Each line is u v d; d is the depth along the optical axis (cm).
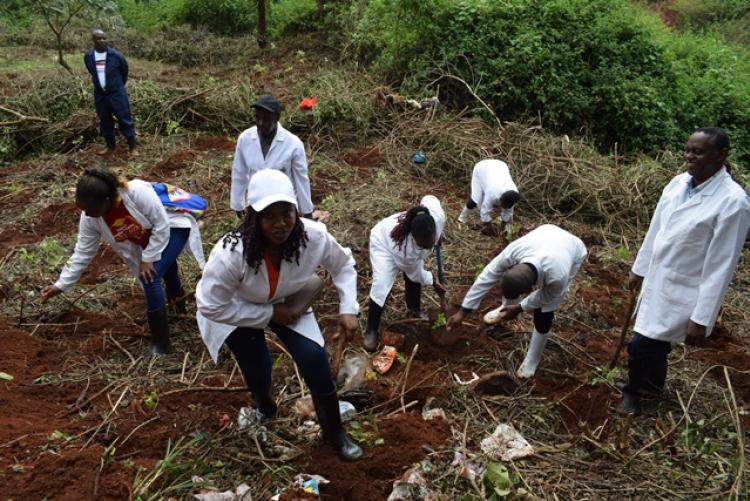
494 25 1039
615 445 351
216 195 704
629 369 379
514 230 636
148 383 388
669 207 361
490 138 860
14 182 748
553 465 335
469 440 348
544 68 1001
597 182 764
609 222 715
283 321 290
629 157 970
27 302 473
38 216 646
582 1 1120
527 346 451
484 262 582
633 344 372
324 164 806
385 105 946
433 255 579
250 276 271
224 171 771
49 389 374
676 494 317
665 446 354
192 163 802
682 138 1054
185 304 470
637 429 373
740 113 1121
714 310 340
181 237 430
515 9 1067
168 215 420
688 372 434
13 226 627
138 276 411
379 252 429
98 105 815
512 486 306
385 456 322
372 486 307
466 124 898
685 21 1744
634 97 1000
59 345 423
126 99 826
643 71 1093
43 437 320
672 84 1109
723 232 332
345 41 1267
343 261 303
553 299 382
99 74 801
